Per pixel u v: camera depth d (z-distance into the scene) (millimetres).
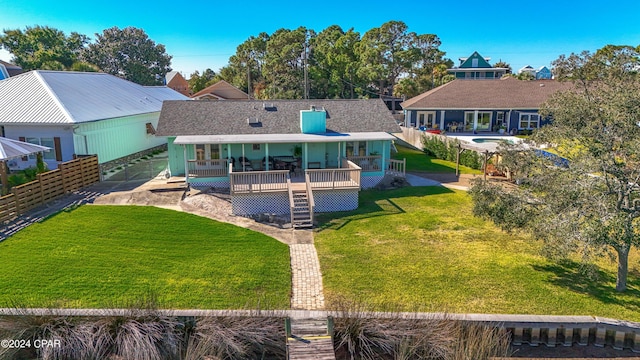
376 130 26453
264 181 20750
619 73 14562
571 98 12438
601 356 10242
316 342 9508
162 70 97125
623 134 10836
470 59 67312
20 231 16156
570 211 10922
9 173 24562
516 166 13836
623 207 11500
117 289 12023
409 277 13328
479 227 18156
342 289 12523
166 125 24875
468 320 10305
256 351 9773
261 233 17359
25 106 25125
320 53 69938
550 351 10414
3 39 71938
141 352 9141
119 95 34000
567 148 12477
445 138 35000
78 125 24484
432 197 23141
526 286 12719
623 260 12234
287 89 65312
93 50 86750
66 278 12578
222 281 12812
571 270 13867
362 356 9531
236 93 69000
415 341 9680
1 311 9680
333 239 16844
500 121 44375
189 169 24219
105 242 15484
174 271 13383
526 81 46531
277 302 11695
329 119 27344
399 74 70625
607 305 11633
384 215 20000
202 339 9500
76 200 20297
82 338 9289
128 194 21281
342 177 21406
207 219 18656
